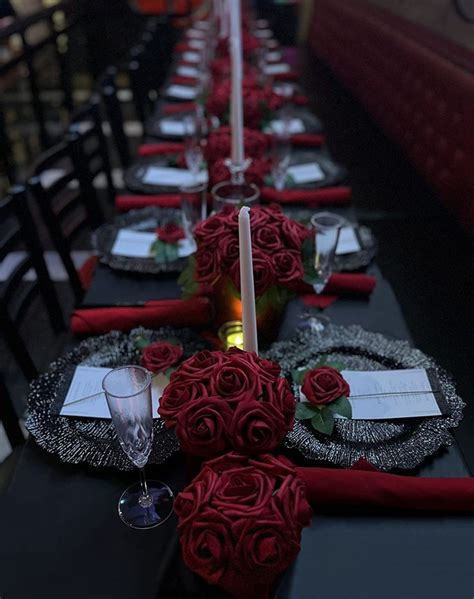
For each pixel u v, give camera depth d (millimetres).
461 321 1754
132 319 1196
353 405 1011
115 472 905
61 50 4797
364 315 1280
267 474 670
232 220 1055
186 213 1355
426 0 2723
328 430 935
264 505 625
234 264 984
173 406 731
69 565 782
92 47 5332
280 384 740
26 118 4773
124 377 805
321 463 914
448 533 827
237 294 1029
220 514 617
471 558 796
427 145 2537
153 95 3934
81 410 987
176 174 1952
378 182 2633
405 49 2775
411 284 1934
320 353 1142
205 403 708
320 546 809
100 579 766
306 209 1733
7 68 3514
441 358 1604
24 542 811
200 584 748
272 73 3234
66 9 4465
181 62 3645
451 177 2299
